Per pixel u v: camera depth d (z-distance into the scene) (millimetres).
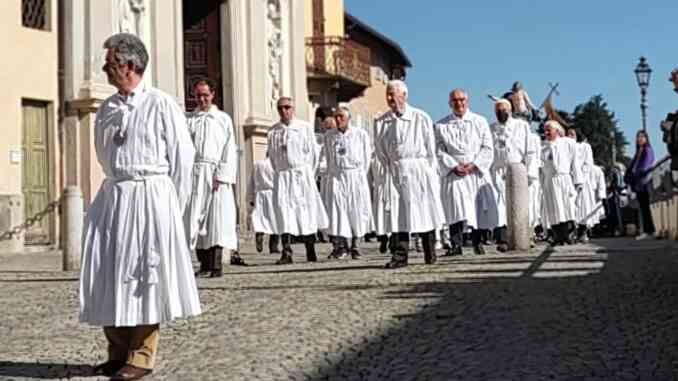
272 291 10609
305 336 7465
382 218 13297
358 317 8297
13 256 19938
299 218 16031
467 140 15719
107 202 6090
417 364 6285
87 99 22234
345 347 6945
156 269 5969
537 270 12031
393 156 13297
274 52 31125
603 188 27000
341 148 17562
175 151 6168
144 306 5965
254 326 8070
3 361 6809
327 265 14680
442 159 15680
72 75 22438
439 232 17109
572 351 6531
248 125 29203
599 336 7047
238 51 29219
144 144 6078
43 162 22844
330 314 8555
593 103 104188
